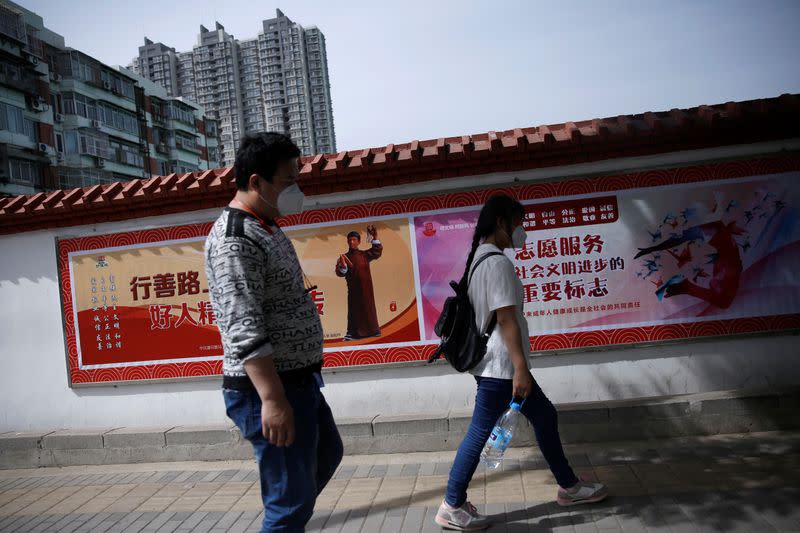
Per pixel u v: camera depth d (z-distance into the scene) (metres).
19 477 5.03
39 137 34.25
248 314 2.04
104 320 5.29
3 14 31.92
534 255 4.72
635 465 4.01
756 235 4.56
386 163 4.58
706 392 4.62
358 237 4.88
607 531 3.15
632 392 4.70
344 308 4.93
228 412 2.21
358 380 4.96
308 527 3.56
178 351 5.19
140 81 45.72
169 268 5.17
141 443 5.07
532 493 3.74
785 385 4.53
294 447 2.18
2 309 5.45
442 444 4.68
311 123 85.50
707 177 4.56
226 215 2.19
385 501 3.84
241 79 84.75
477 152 4.50
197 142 53.91
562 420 4.54
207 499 4.22
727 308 4.60
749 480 3.59
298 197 2.34
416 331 4.86
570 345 4.72
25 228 5.31
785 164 4.51
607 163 4.62
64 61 37.25
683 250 4.61
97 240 5.27
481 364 3.25
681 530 3.08
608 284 4.67
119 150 41.94
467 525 3.29
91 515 4.11
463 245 4.77
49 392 5.42
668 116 4.57
